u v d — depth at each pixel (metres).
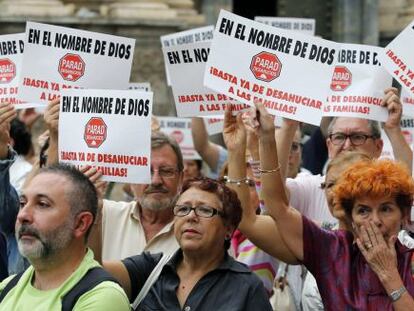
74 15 30.48
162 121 19.73
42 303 9.16
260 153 10.55
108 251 12.22
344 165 11.06
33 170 11.94
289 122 12.07
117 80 12.34
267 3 41.38
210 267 10.22
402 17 35.88
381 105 13.09
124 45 12.34
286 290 12.10
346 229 10.33
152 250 12.03
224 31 11.45
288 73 11.47
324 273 10.08
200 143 18.05
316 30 36.25
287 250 10.66
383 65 12.16
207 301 10.02
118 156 10.86
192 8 32.25
